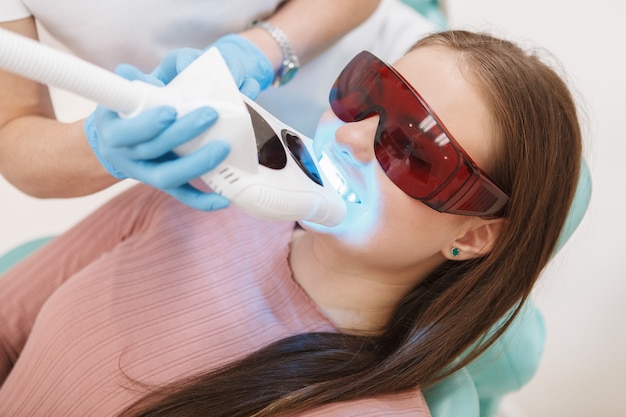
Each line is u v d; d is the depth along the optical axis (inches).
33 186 30.5
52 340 30.9
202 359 29.4
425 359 28.5
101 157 24.5
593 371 62.3
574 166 27.5
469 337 29.0
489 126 25.2
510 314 30.0
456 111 25.1
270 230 33.1
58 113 60.3
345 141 25.7
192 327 30.3
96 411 29.0
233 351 29.5
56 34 32.6
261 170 20.1
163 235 33.8
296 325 29.9
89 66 17.1
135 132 18.7
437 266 29.9
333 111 27.9
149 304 31.1
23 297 36.2
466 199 25.4
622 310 65.0
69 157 27.8
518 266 27.9
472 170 24.6
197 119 18.5
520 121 25.4
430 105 25.2
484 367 35.3
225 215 34.0
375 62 26.2
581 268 66.5
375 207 26.2
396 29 42.0
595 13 77.5
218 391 27.0
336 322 30.1
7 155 30.1
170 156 20.6
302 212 22.0
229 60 26.5
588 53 75.4
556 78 27.6
